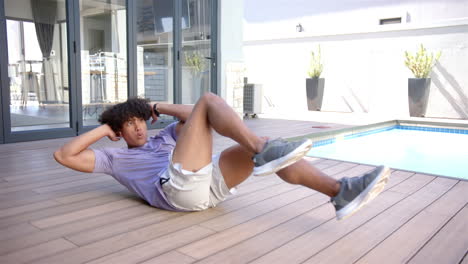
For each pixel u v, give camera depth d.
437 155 5.19
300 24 11.88
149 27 5.63
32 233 1.78
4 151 3.89
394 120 7.85
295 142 1.54
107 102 5.26
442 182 2.85
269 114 8.98
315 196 2.43
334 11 11.21
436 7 9.64
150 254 1.57
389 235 1.81
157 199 2.04
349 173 3.21
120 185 2.65
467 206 2.27
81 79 4.94
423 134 7.17
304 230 1.86
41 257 1.53
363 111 9.52
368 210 2.17
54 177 2.87
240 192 2.51
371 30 9.12
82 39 4.90
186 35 6.13
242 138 1.62
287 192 2.52
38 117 4.62
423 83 8.12
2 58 4.23
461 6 9.31
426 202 2.34
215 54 6.60
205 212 2.09
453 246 1.69
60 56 4.74
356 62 9.48
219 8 6.52
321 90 9.91
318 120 7.60
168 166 1.89
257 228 1.87
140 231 1.81
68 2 4.71
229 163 1.92
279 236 1.78
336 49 9.75
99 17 5.06
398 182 2.84
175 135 2.20
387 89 9.10
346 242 1.72
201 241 1.71
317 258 1.56
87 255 1.55
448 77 8.22
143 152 2.12
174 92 6.07
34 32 4.48
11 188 2.56
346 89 9.71
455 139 6.55
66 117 4.88
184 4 6.06
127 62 5.42
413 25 8.51
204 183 1.85
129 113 2.02
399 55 8.84
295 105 10.64
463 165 4.53
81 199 2.31
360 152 5.37
